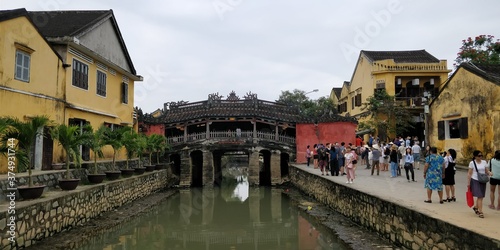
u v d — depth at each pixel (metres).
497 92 16.33
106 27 20.36
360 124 32.31
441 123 21.12
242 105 30.91
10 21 12.31
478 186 7.91
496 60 26.73
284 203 20.70
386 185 14.12
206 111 30.34
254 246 11.99
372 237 10.90
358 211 12.73
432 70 31.59
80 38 17.11
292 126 30.95
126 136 17.89
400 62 33.84
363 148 24.56
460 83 19.33
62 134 12.08
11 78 12.38
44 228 9.80
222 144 29.39
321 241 11.64
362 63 35.94
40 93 14.01
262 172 33.56
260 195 24.36
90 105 18.17
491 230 6.47
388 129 30.17
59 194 11.23
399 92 31.72
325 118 30.31
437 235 7.58
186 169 29.25
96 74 18.98
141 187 20.22
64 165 14.73
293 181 27.91
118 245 11.23
